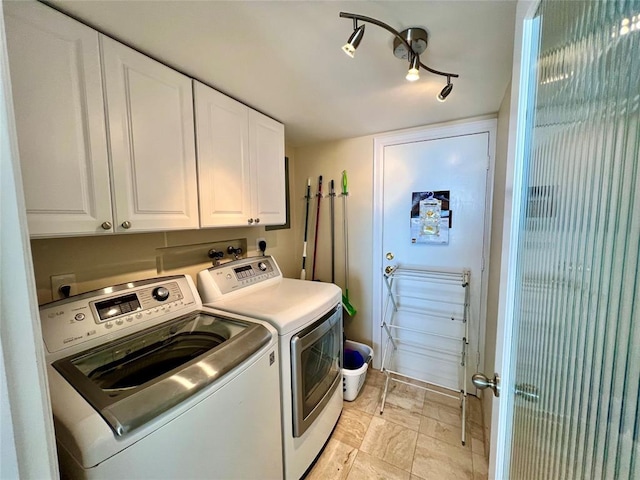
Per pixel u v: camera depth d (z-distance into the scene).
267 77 1.29
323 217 2.57
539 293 0.57
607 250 0.34
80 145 0.90
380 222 2.31
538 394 0.55
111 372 0.99
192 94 1.28
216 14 0.88
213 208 1.40
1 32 0.31
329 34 0.99
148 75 1.09
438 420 1.81
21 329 0.32
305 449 1.39
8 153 0.31
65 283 1.13
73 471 0.63
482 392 1.91
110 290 1.14
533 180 0.62
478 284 2.00
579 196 0.42
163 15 0.88
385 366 2.38
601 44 0.36
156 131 1.13
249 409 1.04
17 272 0.31
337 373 1.75
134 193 1.06
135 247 1.37
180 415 0.79
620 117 0.32
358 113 1.78
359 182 2.37
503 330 0.77
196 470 0.84
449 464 1.48
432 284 2.15
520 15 0.70
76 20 0.88
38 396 0.34
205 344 1.22
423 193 2.12
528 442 0.60
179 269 1.59
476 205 1.96
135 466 0.69
